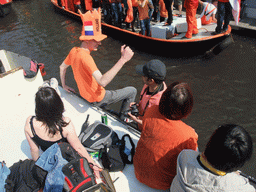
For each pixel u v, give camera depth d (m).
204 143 4.13
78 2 9.88
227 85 5.30
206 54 6.27
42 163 1.55
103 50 7.29
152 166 1.64
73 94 3.09
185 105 1.38
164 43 6.27
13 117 2.76
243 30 7.32
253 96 4.96
